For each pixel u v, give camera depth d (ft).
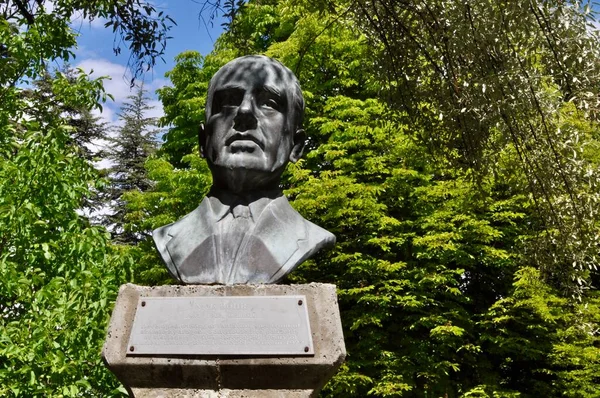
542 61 17.95
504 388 35.29
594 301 32.30
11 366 16.55
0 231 17.53
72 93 22.43
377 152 36.78
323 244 11.71
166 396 9.95
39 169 18.21
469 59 16.81
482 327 35.68
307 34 36.04
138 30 22.34
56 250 18.10
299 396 9.95
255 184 11.90
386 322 35.65
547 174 19.22
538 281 28.02
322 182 33.30
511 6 15.84
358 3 18.43
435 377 32.81
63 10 23.80
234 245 11.40
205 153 12.55
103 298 16.90
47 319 16.33
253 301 10.41
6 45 23.18
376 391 30.78
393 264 32.07
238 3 19.35
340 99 36.24
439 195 34.06
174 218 38.01
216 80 12.26
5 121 21.38
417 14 17.43
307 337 10.11
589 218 19.57
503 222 36.60
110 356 10.13
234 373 9.96
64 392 15.64
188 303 10.43
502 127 17.95
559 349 31.35
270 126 11.96
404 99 19.61
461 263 34.58
